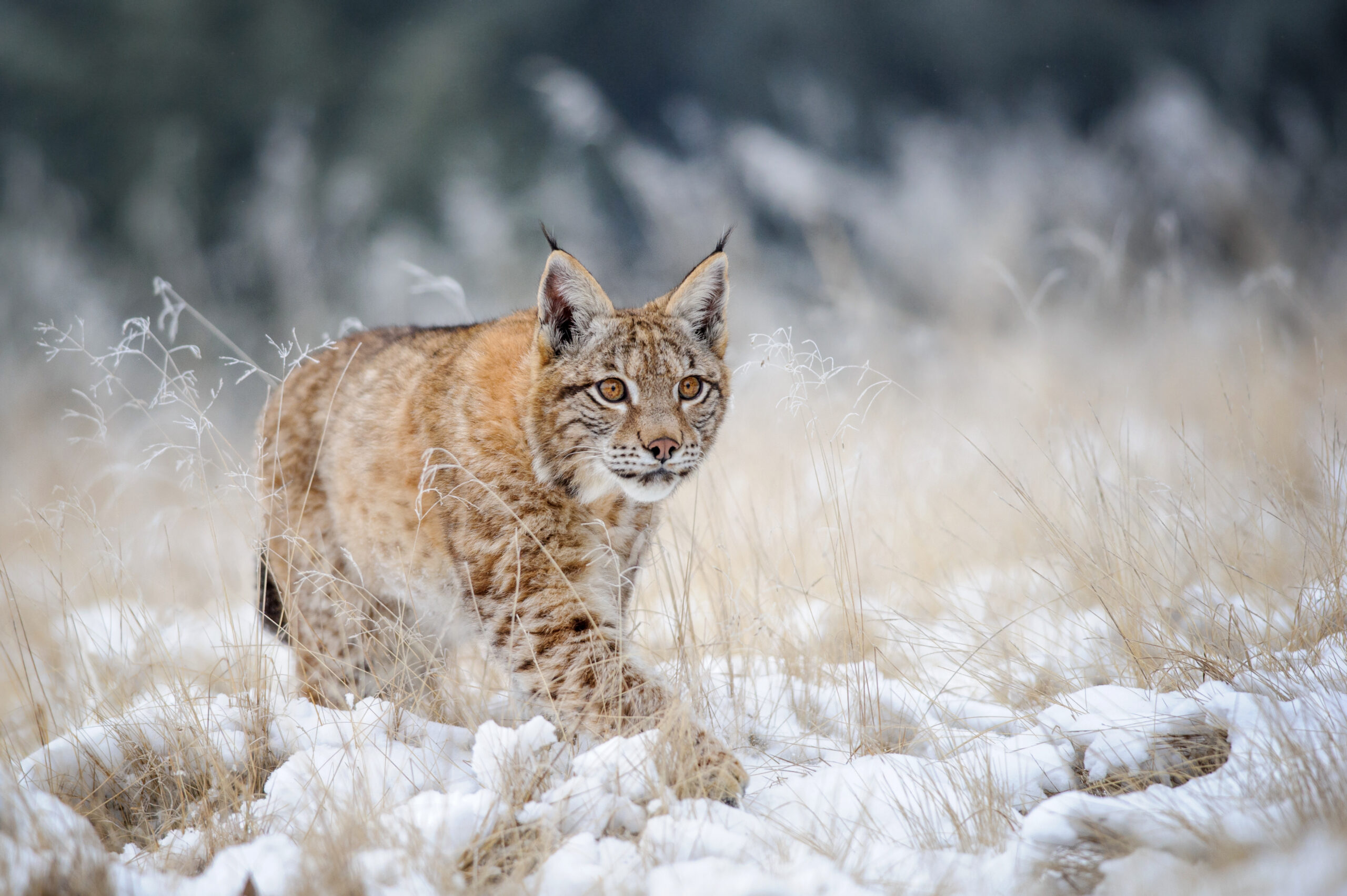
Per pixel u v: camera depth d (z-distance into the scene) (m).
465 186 37.25
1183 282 24.75
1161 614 9.56
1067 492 11.48
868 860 7.30
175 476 17.22
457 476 9.64
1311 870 6.17
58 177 41.09
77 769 8.72
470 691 10.21
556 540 9.66
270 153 38.47
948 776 8.13
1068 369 19.06
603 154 42.59
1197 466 12.76
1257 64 44.09
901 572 11.18
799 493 12.26
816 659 10.17
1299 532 10.07
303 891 6.78
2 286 31.11
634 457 9.75
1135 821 6.98
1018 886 6.82
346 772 8.41
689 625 9.46
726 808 7.86
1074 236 21.81
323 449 10.54
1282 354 17.61
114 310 31.86
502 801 7.67
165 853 7.81
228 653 10.05
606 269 35.69
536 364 9.70
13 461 18.05
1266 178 31.31
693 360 10.27
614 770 7.83
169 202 37.00
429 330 10.97
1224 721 8.14
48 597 12.35
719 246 10.52
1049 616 11.17
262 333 31.12
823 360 10.94
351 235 36.81
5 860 6.65
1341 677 8.51
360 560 10.35
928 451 14.55
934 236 30.03
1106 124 43.41
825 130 43.94
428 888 6.91
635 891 6.77
